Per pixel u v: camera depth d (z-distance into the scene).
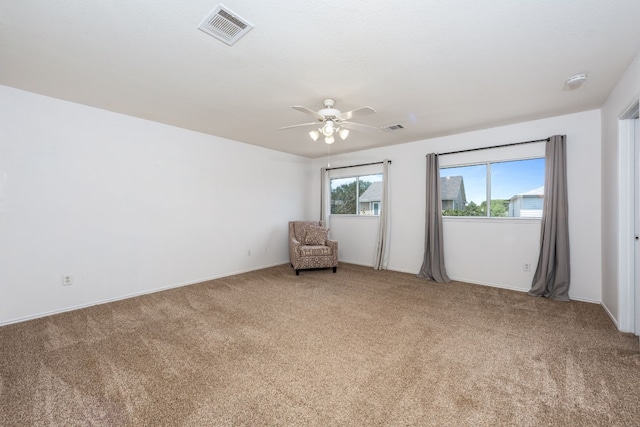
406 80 2.57
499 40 1.95
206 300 3.51
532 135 3.79
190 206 4.28
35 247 2.94
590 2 1.58
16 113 2.82
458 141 4.42
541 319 2.90
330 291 3.89
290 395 1.73
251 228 5.20
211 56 2.17
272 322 2.83
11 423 1.49
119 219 3.54
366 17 1.71
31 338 2.46
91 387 1.79
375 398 1.70
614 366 2.03
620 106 2.58
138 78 2.55
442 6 1.61
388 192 5.23
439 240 4.50
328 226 6.28
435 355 2.20
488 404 1.64
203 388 1.79
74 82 2.64
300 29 1.83
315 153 5.98
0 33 1.88
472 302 3.44
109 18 1.73
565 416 1.54
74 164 3.19
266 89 2.77
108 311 3.13
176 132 4.09
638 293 2.46
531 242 3.86
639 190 2.35
